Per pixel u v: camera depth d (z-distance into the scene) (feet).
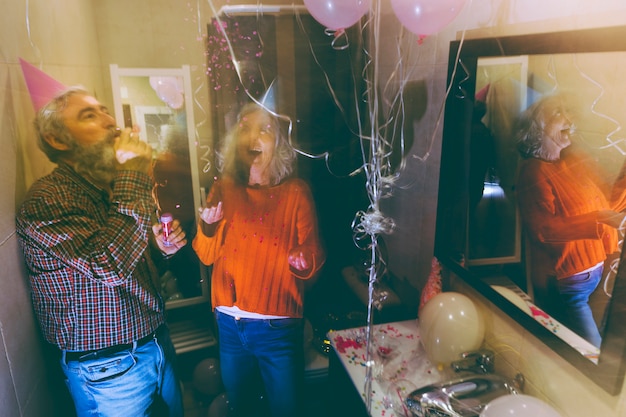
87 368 3.82
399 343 4.71
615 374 2.62
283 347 5.98
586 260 2.69
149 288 4.13
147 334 4.15
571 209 2.75
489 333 4.16
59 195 3.67
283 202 5.92
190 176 5.95
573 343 2.92
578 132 2.62
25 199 3.48
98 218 3.94
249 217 5.84
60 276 3.55
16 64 3.44
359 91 6.31
